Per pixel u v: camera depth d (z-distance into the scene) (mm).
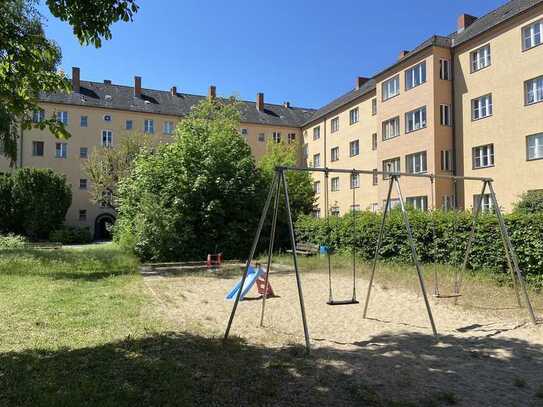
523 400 4469
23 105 5625
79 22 5188
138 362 5395
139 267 16109
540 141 20297
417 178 26594
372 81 37562
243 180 20375
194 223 19312
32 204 36125
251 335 6945
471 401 4434
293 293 11156
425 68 25859
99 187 39312
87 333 6734
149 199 18188
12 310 8242
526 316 8336
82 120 44594
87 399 4293
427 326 7660
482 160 23547
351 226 18000
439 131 25156
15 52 5383
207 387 4664
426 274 12992
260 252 20781
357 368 5375
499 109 22312
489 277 11922
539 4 20188
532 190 19891
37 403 4172
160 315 8148
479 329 7406
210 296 10664
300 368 5320
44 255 15781
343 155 39062
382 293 10984
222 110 34688
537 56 20359
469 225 12953
